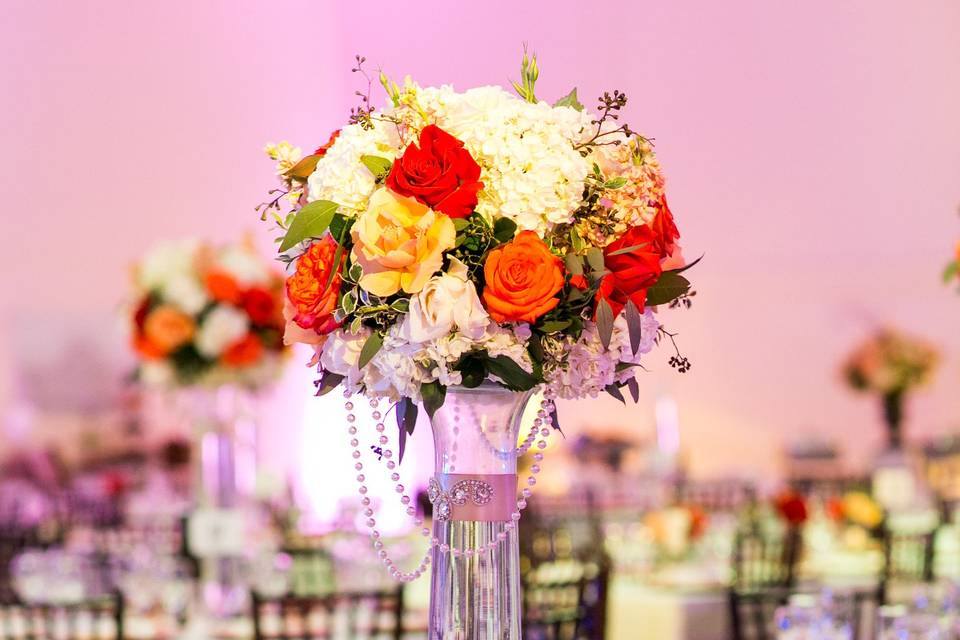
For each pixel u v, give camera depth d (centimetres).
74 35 1174
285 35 1145
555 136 164
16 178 1198
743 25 1145
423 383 166
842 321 1270
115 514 825
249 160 1181
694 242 1236
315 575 442
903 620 265
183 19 1163
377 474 942
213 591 443
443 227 158
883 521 615
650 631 476
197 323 457
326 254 165
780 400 1284
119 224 1206
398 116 168
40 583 467
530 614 396
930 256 1245
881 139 1209
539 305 157
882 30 1178
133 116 1187
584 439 1188
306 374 1026
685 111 1152
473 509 175
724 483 1130
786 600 425
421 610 419
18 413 1202
